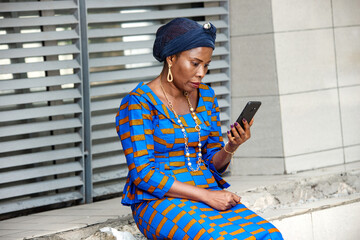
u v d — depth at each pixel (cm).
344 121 647
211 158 379
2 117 495
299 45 622
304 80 625
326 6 639
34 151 520
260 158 623
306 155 624
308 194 566
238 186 552
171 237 341
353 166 621
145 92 360
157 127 358
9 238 411
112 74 554
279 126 614
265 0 609
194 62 352
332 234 521
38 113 512
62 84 520
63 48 523
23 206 508
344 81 648
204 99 379
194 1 604
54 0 520
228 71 626
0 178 495
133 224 447
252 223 339
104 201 549
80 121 533
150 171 348
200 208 344
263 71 616
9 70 497
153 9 590
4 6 494
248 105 354
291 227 496
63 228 429
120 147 559
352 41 653
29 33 507
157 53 361
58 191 535
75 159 543
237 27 624
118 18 554
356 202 542
